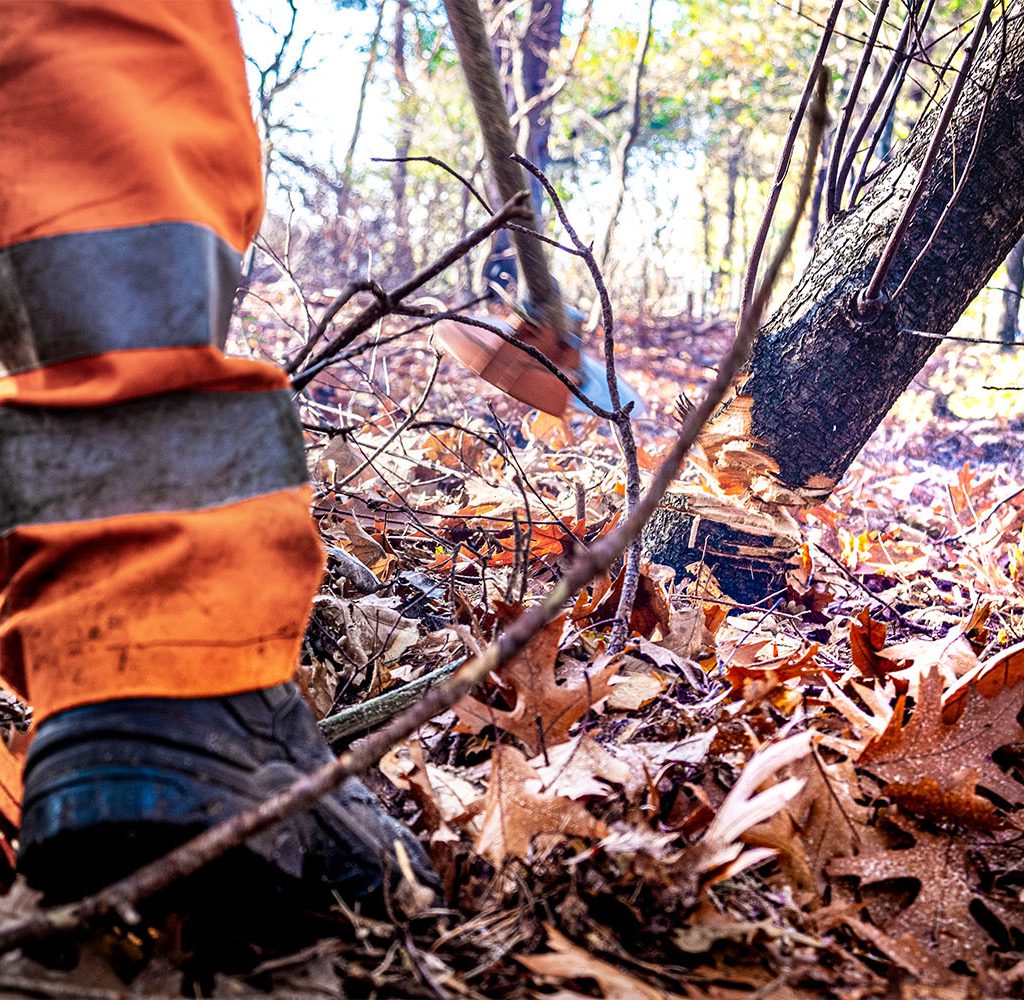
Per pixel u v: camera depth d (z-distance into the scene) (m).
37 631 1.12
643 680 1.81
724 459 2.73
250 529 1.16
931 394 10.24
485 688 1.70
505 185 1.99
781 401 2.80
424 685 1.66
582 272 16.56
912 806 1.52
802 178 0.96
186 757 1.09
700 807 1.42
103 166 1.20
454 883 1.31
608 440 4.89
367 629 2.09
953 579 3.20
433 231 16.05
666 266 20.45
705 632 2.26
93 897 0.98
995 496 4.41
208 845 0.98
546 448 4.77
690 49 18.69
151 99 1.24
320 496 2.78
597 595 2.19
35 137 1.21
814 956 1.22
